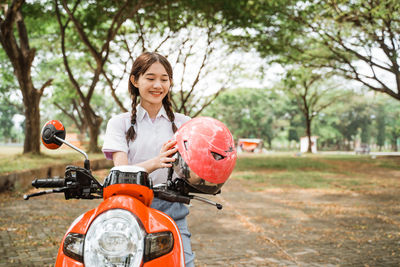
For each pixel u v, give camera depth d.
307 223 7.34
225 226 6.98
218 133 1.70
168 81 2.15
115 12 16.70
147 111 2.22
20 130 81.50
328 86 41.41
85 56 24.88
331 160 31.98
